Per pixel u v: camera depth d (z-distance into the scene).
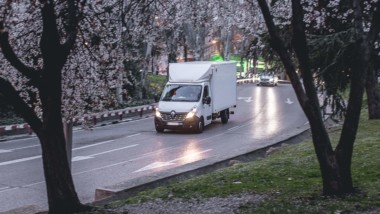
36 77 7.38
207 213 7.33
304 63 7.48
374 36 7.63
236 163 11.85
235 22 13.01
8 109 24.91
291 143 16.59
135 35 11.54
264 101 41.12
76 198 7.79
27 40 8.98
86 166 15.31
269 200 7.72
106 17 10.08
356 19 7.68
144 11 11.05
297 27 7.46
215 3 12.20
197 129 23.25
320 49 14.81
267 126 25.75
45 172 7.61
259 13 12.66
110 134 23.20
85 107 11.35
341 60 14.67
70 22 7.65
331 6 12.82
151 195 8.77
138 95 35.81
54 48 7.32
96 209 7.93
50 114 7.46
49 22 7.23
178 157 16.86
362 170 9.40
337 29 15.31
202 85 24.19
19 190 12.17
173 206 7.92
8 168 15.06
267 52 16.48
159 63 41.09
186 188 9.09
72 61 9.86
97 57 10.26
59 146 7.58
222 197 8.23
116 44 11.03
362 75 7.49
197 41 36.72
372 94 19.72
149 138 21.72
